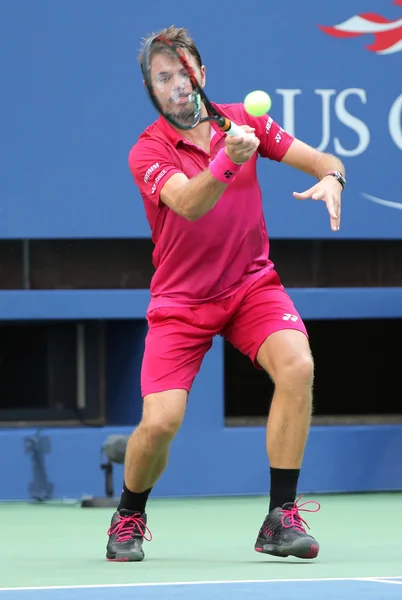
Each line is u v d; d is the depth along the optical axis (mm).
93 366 28250
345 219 26938
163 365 16188
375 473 27047
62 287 26562
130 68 25969
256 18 26469
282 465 16016
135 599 12680
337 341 30484
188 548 18844
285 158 16641
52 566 16344
